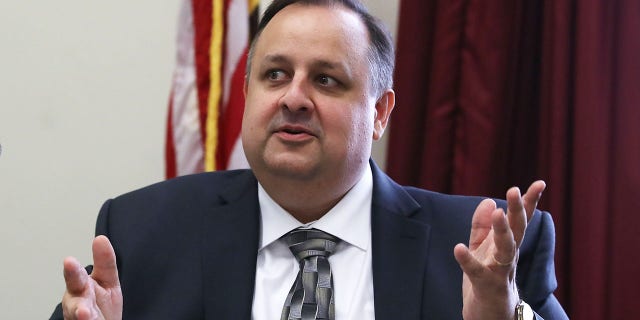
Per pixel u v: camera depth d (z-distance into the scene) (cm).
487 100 324
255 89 202
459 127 332
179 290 198
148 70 372
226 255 202
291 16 202
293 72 198
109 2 371
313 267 198
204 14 307
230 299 196
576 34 314
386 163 343
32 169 371
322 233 204
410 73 336
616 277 309
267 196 209
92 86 371
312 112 194
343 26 201
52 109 371
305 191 199
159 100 372
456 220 208
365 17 208
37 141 371
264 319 195
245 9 307
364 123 201
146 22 372
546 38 322
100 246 167
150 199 217
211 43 305
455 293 194
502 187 327
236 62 304
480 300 163
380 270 198
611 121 313
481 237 173
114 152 371
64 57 371
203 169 305
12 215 370
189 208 212
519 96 333
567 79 316
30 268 370
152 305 199
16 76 372
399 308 192
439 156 333
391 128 340
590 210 308
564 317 204
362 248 204
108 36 372
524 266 205
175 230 208
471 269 160
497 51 323
